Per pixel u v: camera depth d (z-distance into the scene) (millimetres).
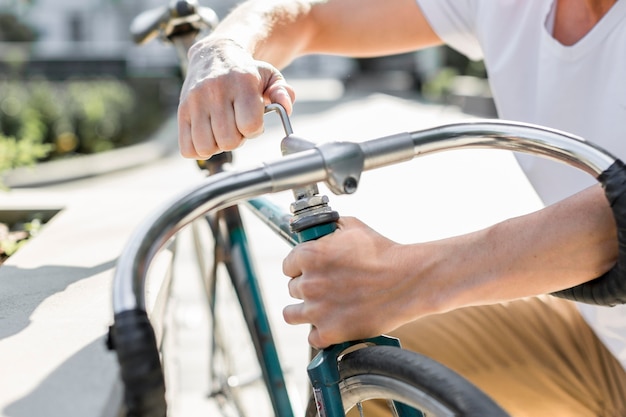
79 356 951
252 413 2166
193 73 1134
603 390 1350
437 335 1346
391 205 4879
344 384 978
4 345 991
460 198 5004
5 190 2246
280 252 4266
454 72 20656
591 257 960
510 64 1381
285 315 997
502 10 1396
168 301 1634
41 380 887
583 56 1243
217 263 1873
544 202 1377
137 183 8133
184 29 1887
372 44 1643
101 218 1903
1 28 24859
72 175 9039
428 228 4363
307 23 1554
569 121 1288
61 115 10281
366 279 955
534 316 1394
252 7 1444
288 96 1083
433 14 1557
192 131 1088
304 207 985
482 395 810
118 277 753
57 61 12938
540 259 956
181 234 2479
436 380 836
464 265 954
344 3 1591
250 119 1052
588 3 1251
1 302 1183
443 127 944
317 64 32625
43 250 1564
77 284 1280
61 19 26984
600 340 1368
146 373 718
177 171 8922
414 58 25266
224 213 1705
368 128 10422
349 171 890
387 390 902
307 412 1070
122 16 27422
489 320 1377
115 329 731
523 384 1340
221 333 2008
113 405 863
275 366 1567
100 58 13297
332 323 954
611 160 936
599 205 965
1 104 9641
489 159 6188
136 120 12273
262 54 1383
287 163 869
